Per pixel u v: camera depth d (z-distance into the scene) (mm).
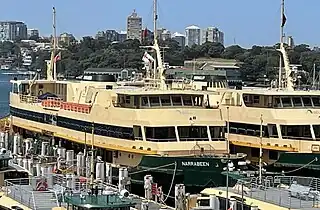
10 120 100125
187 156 66625
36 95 96812
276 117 73875
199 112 70812
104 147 73312
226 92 80250
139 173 67438
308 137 73312
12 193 46906
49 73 103750
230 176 57875
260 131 72062
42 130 88125
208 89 84812
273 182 53094
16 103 97250
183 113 70125
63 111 83125
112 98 74188
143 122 69000
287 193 47812
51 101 87062
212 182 65312
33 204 44188
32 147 86250
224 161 65375
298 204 45438
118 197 41906
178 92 72875
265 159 75250
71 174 63281
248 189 49500
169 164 65562
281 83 85312
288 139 72938
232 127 78312
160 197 61531
